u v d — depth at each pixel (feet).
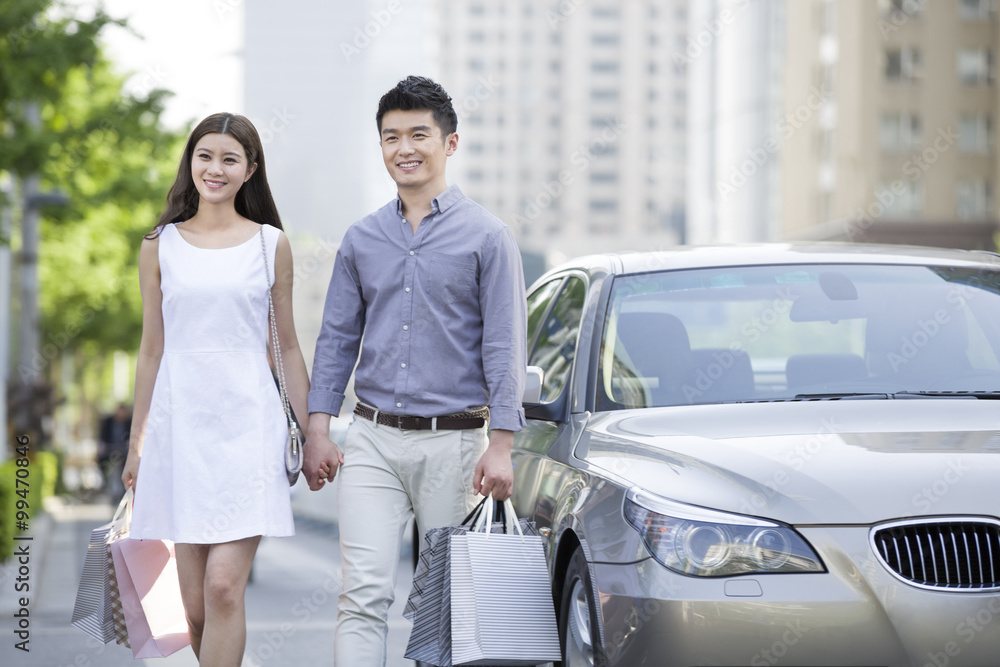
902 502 15.08
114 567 18.57
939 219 241.35
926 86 242.37
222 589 17.22
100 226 112.37
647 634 14.97
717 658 14.65
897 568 14.83
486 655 16.53
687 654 14.70
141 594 18.47
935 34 241.96
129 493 18.52
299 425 18.62
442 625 17.07
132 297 138.92
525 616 16.84
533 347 23.29
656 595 14.97
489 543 17.06
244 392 17.49
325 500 66.74
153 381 18.20
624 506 16.01
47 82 56.44
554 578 18.13
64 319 122.62
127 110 61.11
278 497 17.65
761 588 14.74
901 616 14.57
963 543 14.89
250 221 18.31
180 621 18.79
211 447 17.37
